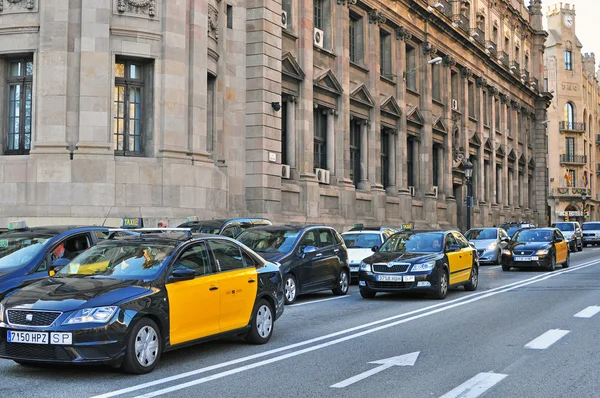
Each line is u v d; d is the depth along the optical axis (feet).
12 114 70.59
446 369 27.94
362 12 116.06
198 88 73.10
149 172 68.49
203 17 74.28
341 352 31.86
